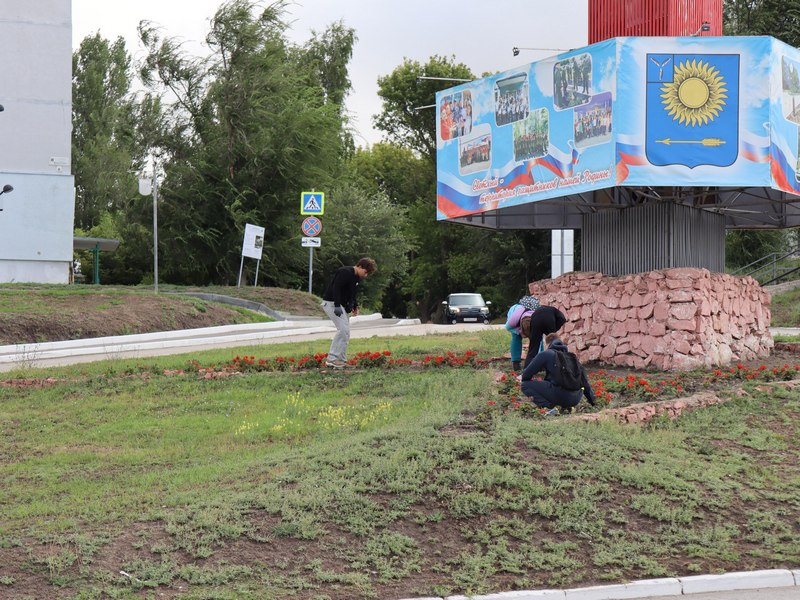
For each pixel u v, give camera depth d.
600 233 15.91
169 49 39.72
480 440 9.15
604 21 15.41
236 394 13.12
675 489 8.48
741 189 14.98
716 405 11.54
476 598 6.49
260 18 40.28
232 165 40.19
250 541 7.10
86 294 25.36
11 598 5.99
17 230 33.41
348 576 6.66
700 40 13.50
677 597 6.78
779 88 13.71
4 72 33.78
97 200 65.12
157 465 9.52
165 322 24.25
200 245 40.00
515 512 7.89
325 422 11.02
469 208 15.83
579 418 10.08
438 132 16.47
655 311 14.24
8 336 21.09
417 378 13.53
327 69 57.69
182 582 6.45
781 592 6.90
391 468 8.40
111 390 13.72
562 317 13.04
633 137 13.47
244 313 27.50
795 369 13.92
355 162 69.69
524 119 14.89
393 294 73.44
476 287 67.56
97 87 69.75
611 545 7.48
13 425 11.63
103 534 7.05
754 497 8.53
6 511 7.84
